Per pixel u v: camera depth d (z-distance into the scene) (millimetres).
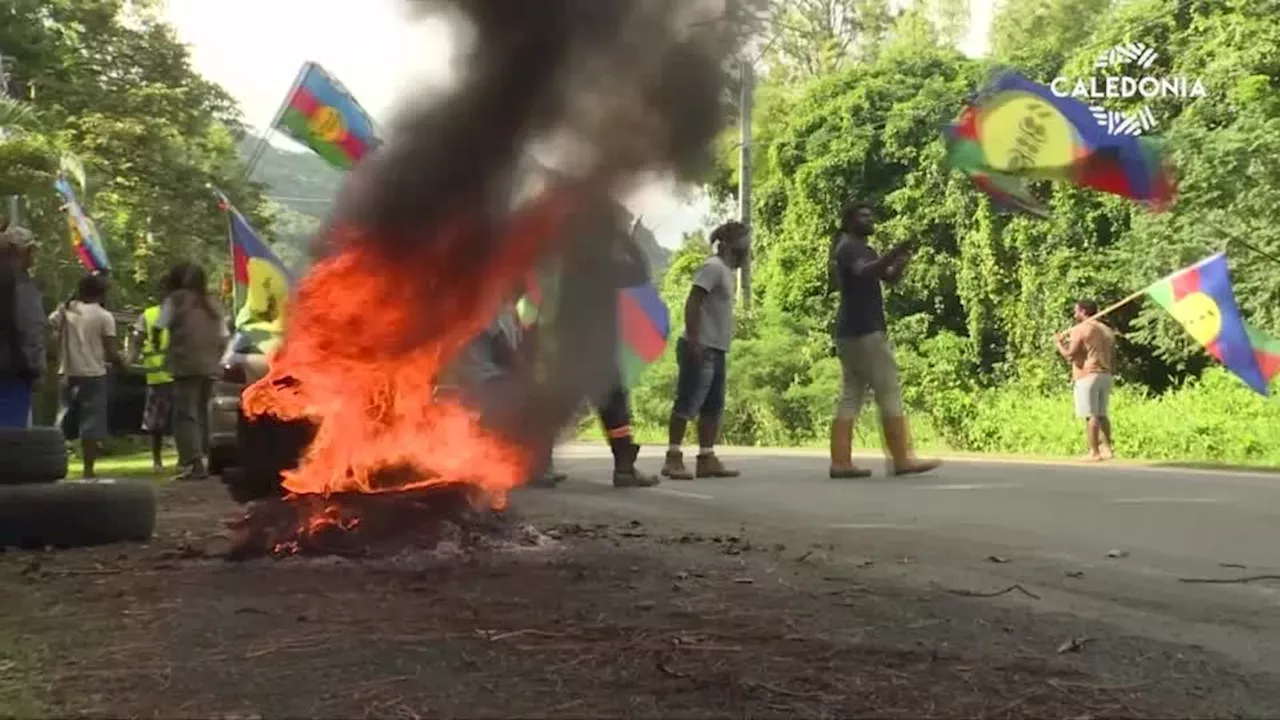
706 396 11211
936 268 26625
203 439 11695
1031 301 24547
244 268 9227
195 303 11500
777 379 25344
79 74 29781
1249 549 6668
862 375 11117
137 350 13695
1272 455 16062
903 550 6484
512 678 3586
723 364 11227
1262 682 3742
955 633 4305
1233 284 19500
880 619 4504
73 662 3779
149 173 29453
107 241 27156
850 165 27719
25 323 8820
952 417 22469
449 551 5797
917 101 27141
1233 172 19781
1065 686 3607
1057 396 22531
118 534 6516
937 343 25734
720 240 11102
